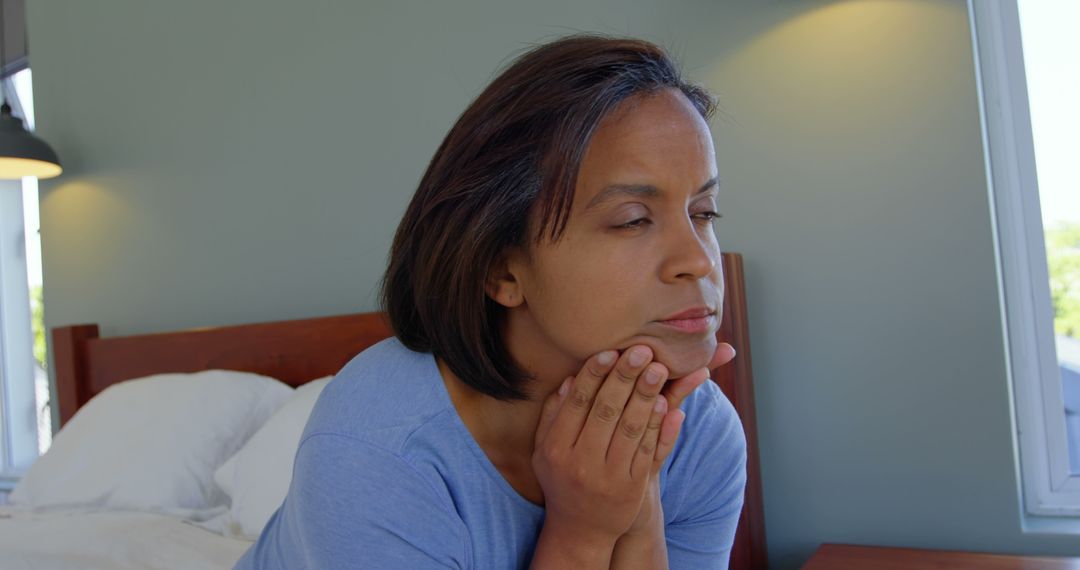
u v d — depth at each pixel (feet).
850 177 4.98
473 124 2.02
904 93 4.84
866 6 4.95
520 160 1.95
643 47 2.01
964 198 4.69
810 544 5.08
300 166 7.36
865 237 4.93
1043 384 4.81
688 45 5.46
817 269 5.07
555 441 2.15
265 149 7.59
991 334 4.62
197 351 7.41
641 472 2.13
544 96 1.92
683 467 2.64
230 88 7.82
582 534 2.24
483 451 2.28
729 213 5.33
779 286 5.18
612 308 1.94
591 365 2.01
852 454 4.97
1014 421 4.68
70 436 6.57
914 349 4.81
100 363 8.18
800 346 5.12
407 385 2.26
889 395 4.87
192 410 6.22
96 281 8.77
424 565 2.14
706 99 2.18
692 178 1.93
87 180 8.88
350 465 2.06
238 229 7.75
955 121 4.71
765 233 5.22
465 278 2.07
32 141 7.98
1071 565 4.10
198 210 8.02
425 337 2.32
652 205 1.92
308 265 7.30
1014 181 4.88
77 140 8.98
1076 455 4.81
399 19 6.82
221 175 7.87
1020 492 4.63
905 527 4.83
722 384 4.80
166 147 8.25
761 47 5.24
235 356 7.14
